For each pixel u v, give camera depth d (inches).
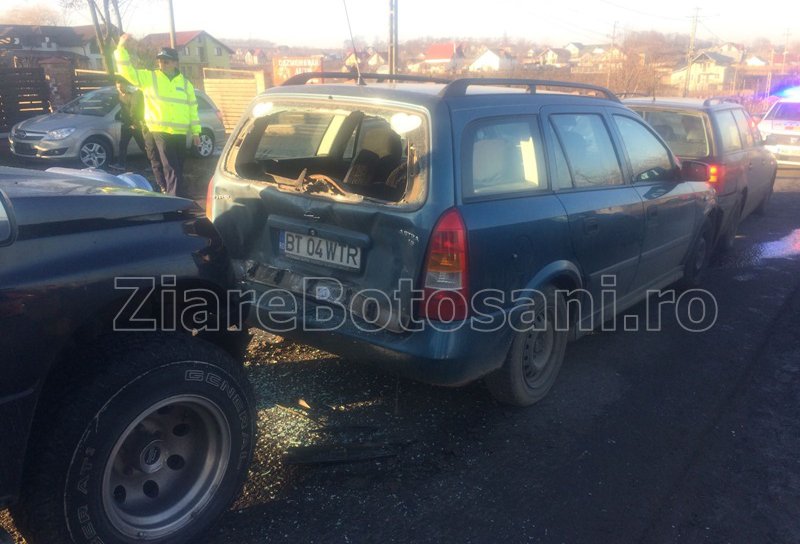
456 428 157.9
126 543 109.0
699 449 153.9
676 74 2618.1
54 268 101.7
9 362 96.1
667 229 220.2
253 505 129.1
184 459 120.2
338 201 145.9
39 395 101.0
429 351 136.3
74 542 103.2
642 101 327.9
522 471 142.5
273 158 183.5
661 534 125.0
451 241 135.3
